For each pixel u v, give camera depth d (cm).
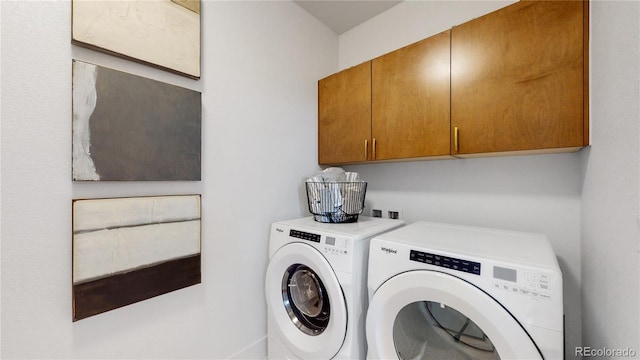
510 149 116
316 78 205
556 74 106
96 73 101
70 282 98
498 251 94
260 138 165
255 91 162
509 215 147
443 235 121
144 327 118
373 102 167
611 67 80
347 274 121
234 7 150
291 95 185
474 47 126
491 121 121
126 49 107
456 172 166
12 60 87
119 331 110
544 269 77
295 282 158
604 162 87
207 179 139
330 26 216
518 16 114
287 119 182
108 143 104
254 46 161
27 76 89
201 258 135
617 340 77
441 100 137
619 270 76
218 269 144
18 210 88
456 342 99
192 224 129
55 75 94
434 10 173
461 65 130
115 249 105
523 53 113
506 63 117
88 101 99
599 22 90
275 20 174
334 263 125
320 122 201
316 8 194
